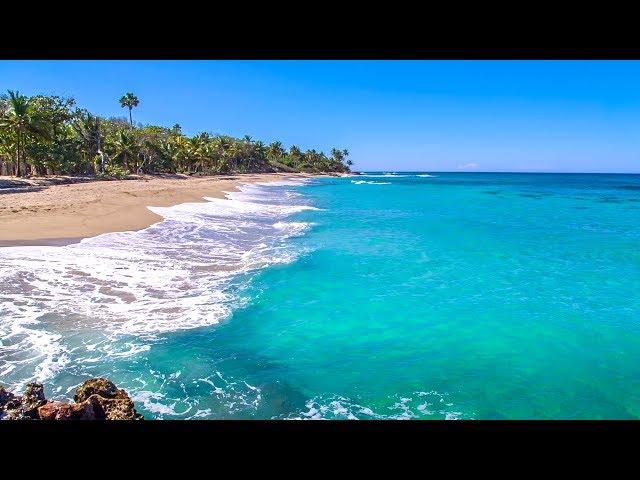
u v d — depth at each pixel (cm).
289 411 592
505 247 1809
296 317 951
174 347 770
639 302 1084
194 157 7962
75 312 881
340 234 2094
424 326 916
